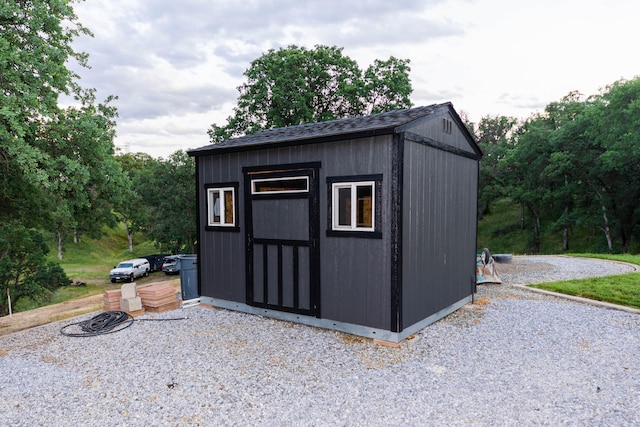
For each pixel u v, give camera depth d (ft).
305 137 18.33
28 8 29.01
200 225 24.03
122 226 168.86
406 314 16.92
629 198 84.07
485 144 138.31
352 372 13.70
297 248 19.42
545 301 23.97
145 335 18.22
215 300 23.38
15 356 15.96
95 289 79.30
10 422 10.64
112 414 10.97
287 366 14.29
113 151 38.88
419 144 17.70
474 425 10.14
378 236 16.61
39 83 28.32
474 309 22.02
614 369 13.75
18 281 61.41
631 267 38.45
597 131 79.36
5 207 40.01
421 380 12.96
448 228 20.72
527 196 102.37
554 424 10.15
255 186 21.16
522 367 13.98
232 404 11.44
